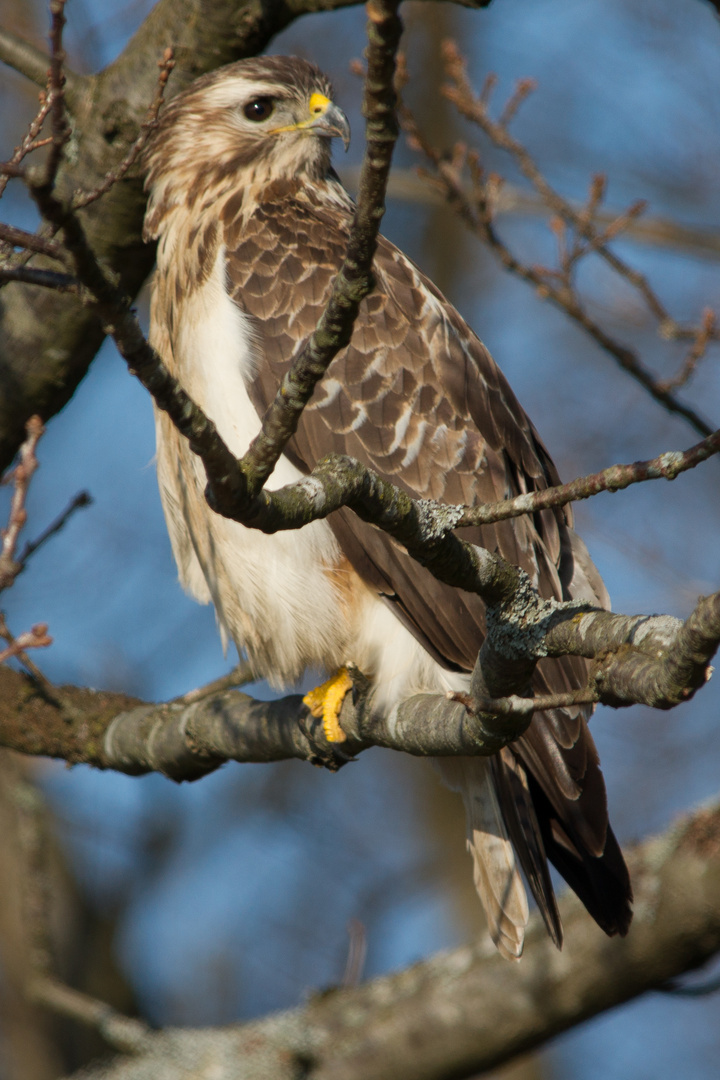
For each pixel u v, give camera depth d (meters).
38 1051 12.86
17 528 6.54
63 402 9.12
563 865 7.78
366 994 9.76
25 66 8.84
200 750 7.94
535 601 5.27
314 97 9.06
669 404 8.85
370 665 8.07
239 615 8.52
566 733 7.56
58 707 8.45
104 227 9.08
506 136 9.20
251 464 4.72
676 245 12.67
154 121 6.18
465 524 5.10
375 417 8.42
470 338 9.12
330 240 8.64
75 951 13.81
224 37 8.91
